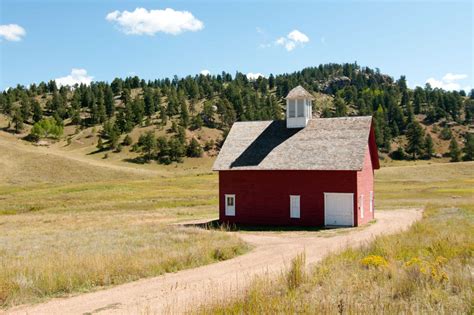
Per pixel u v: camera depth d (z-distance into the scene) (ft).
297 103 143.64
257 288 38.75
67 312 41.09
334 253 62.08
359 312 31.37
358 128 133.39
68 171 416.46
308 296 37.37
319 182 125.80
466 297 34.24
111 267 55.88
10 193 258.78
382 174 364.99
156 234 97.25
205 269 61.00
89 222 136.98
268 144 140.36
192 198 211.61
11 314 40.86
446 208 143.33
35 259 62.95
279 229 120.47
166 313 37.37
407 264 46.01
